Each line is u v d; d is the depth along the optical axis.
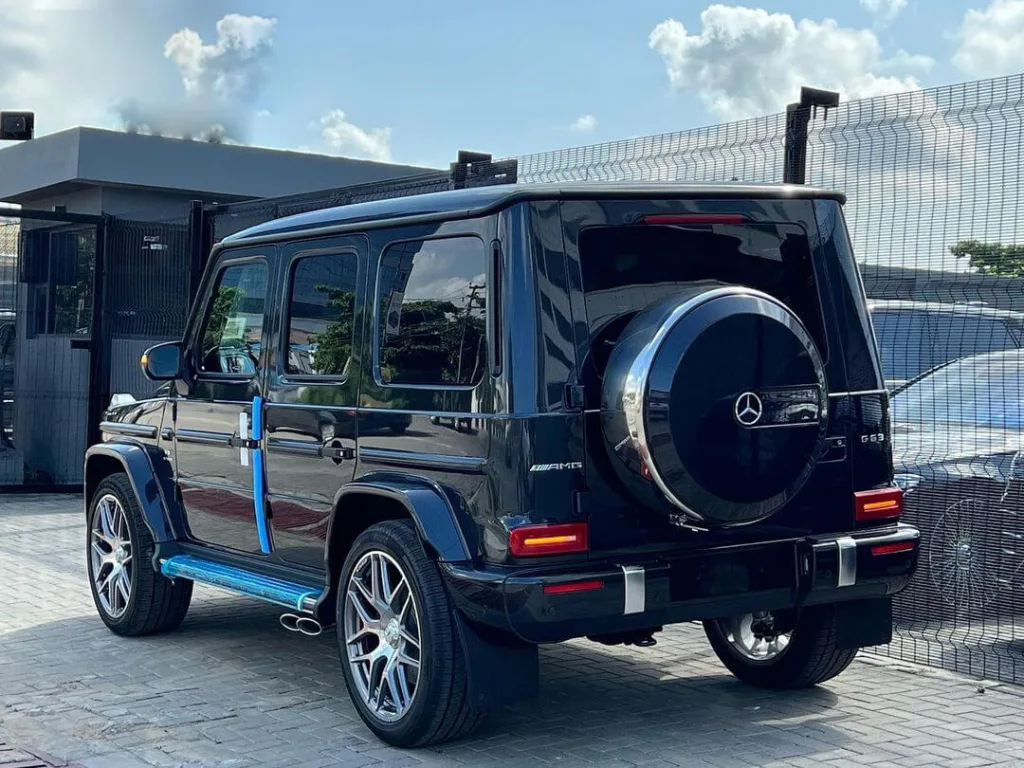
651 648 6.89
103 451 7.34
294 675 6.39
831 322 5.34
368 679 5.30
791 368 4.79
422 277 5.24
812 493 5.20
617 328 4.86
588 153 8.37
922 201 6.59
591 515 4.74
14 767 4.97
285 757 5.07
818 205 5.40
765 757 4.99
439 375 5.08
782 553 5.09
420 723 4.95
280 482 6.00
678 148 7.82
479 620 4.74
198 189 15.33
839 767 4.86
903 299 6.77
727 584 4.95
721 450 4.64
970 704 5.74
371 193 10.31
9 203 16.84
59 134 14.92
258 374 6.22
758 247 5.23
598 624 4.70
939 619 6.97
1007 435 6.58
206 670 6.51
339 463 5.57
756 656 6.04
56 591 8.65
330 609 5.62
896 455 7.06
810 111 7.12
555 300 4.77
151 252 13.06
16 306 14.90
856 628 5.58
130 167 14.85
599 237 4.89
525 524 4.65
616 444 4.67
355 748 5.18
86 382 14.19
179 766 4.98
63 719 5.66
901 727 5.39
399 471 5.22
